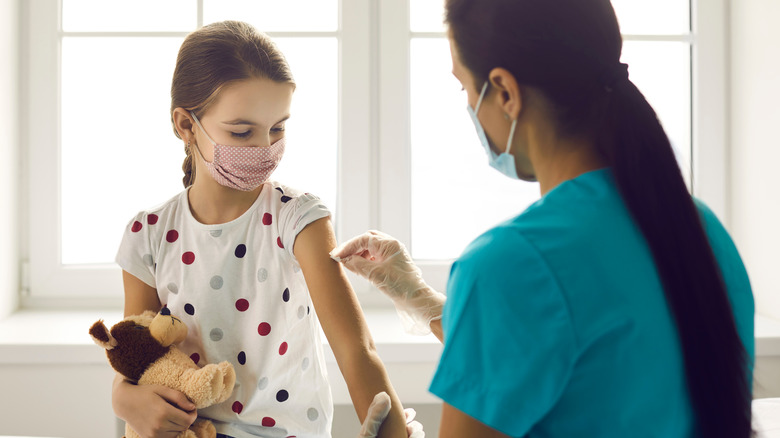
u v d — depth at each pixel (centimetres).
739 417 60
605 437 59
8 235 176
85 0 183
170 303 106
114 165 187
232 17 183
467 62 67
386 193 184
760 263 175
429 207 188
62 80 184
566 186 65
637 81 189
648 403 59
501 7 64
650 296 60
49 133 182
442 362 63
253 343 103
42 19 180
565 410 60
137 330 100
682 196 62
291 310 104
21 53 182
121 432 154
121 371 99
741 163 182
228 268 104
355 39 181
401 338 156
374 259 109
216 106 99
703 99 185
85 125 185
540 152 67
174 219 108
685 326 59
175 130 106
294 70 184
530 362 59
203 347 103
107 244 188
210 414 103
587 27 63
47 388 151
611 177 64
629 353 58
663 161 62
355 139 183
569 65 63
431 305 103
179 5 184
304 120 185
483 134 72
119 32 183
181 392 96
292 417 103
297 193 107
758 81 173
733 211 187
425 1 184
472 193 189
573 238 60
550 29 63
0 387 151
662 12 188
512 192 189
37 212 183
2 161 170
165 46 185
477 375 61
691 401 60
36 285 184
